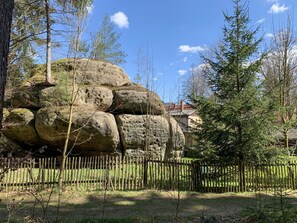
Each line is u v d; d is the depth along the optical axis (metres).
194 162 11.77
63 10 16.83
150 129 17.16
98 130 15.44
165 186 11.70
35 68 20.42
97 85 17.83
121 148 16.75
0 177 6.37
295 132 26.36
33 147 17.00
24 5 18.05
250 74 11.92
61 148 16.33
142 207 8.87
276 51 22.59
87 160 12.34
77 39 12.43
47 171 10.88
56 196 9.76
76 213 7.99
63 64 18.67
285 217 5.01
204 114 11.95
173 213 8.16
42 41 18.83
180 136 18.50
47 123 15.41
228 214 8.16
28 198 9.30
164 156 17.55
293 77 24.00
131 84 20.03
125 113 17.62
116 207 8.84
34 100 16.73
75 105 16.02
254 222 5.41
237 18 11.93
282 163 12.00
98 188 11.35
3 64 2.73
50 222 6.75
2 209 7.98
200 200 10.00
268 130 11.46
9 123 15.43
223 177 11.68
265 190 11.61
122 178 11.64
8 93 16.11
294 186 11.91
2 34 2.71
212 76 12.38
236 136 11.79
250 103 11.29
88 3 13.94
